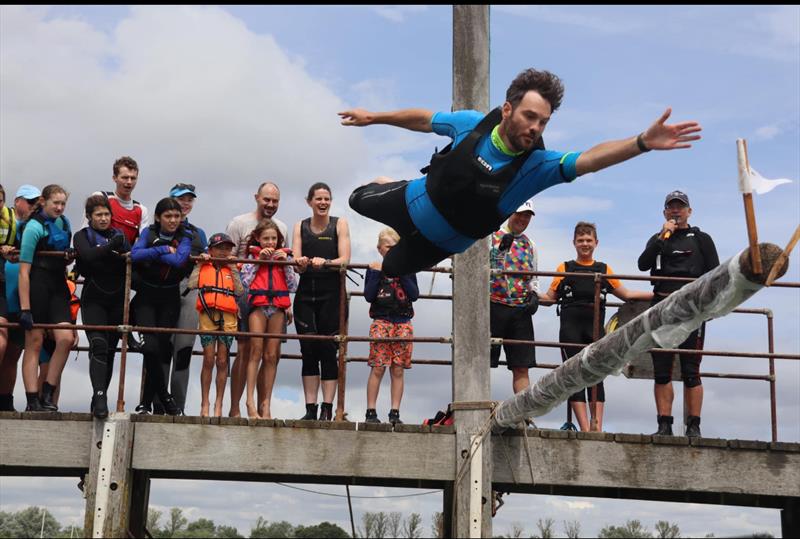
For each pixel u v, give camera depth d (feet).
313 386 23.80
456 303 22.34
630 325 15.66
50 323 22.41
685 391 23.35
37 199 24.27
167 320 22.95
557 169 13.52
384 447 21.63
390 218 15.10
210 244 23.86
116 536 20.58
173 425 21.43
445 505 23.08
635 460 22.06
